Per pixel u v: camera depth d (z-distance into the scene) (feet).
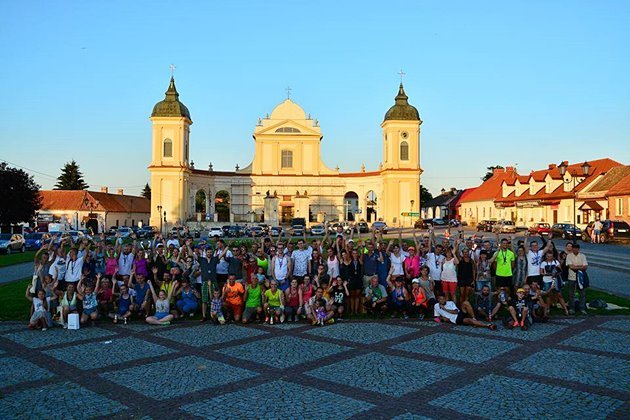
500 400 27.04
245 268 53.98
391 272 52.75
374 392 28.35
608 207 160.76
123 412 25.81
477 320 46.09
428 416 25.00
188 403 26.91
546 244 51.62
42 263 48.57
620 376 30.76
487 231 195.00
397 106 258.57
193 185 265.13
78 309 48.44
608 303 54.49
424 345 38.75
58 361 34.99
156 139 248.11
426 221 233.96
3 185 196.54
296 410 25.86
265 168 277.85
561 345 38.19
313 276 53.57
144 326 47.11
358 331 44.21
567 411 25.57
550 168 217.97
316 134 279.08
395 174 254.06
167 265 55.01
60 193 285.84
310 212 274.16
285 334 43.32
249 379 30.78
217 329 45.65
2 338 42.19
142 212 330.75
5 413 25.79
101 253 56.29
